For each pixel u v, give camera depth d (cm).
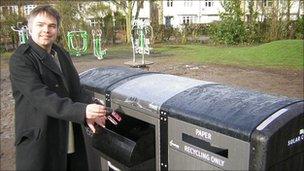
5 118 594
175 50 1788
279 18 2112
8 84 912
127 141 235
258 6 2175
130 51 1789
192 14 4494
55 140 206
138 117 226
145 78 261
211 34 2234
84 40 1684
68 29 1914
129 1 2272
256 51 1390
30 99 193
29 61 198
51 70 207
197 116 188
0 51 1822
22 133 201
